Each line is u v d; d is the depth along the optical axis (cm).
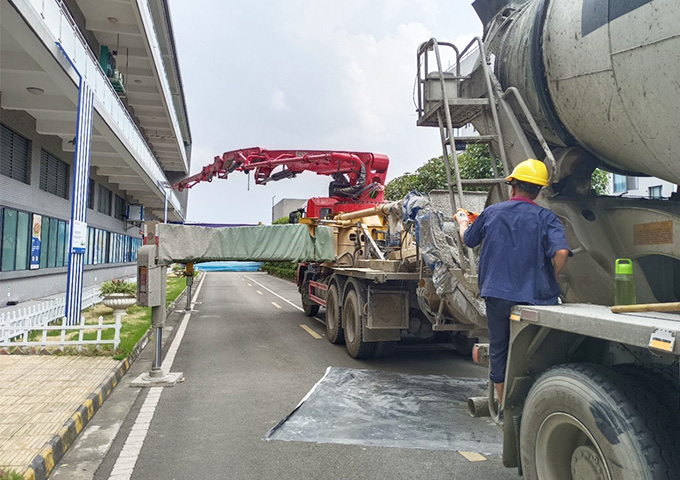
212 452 430
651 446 220
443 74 484
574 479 260
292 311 1553
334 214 1202
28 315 859
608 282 347
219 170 1420
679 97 264
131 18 1658
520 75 395
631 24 283
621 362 286
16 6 725
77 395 540
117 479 378
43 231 1412
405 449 434
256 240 936
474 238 344
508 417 315
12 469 350
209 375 710
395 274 722
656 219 318
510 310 309
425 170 1703
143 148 1942
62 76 991
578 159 377
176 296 1842
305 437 462
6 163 1183
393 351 858
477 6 479
